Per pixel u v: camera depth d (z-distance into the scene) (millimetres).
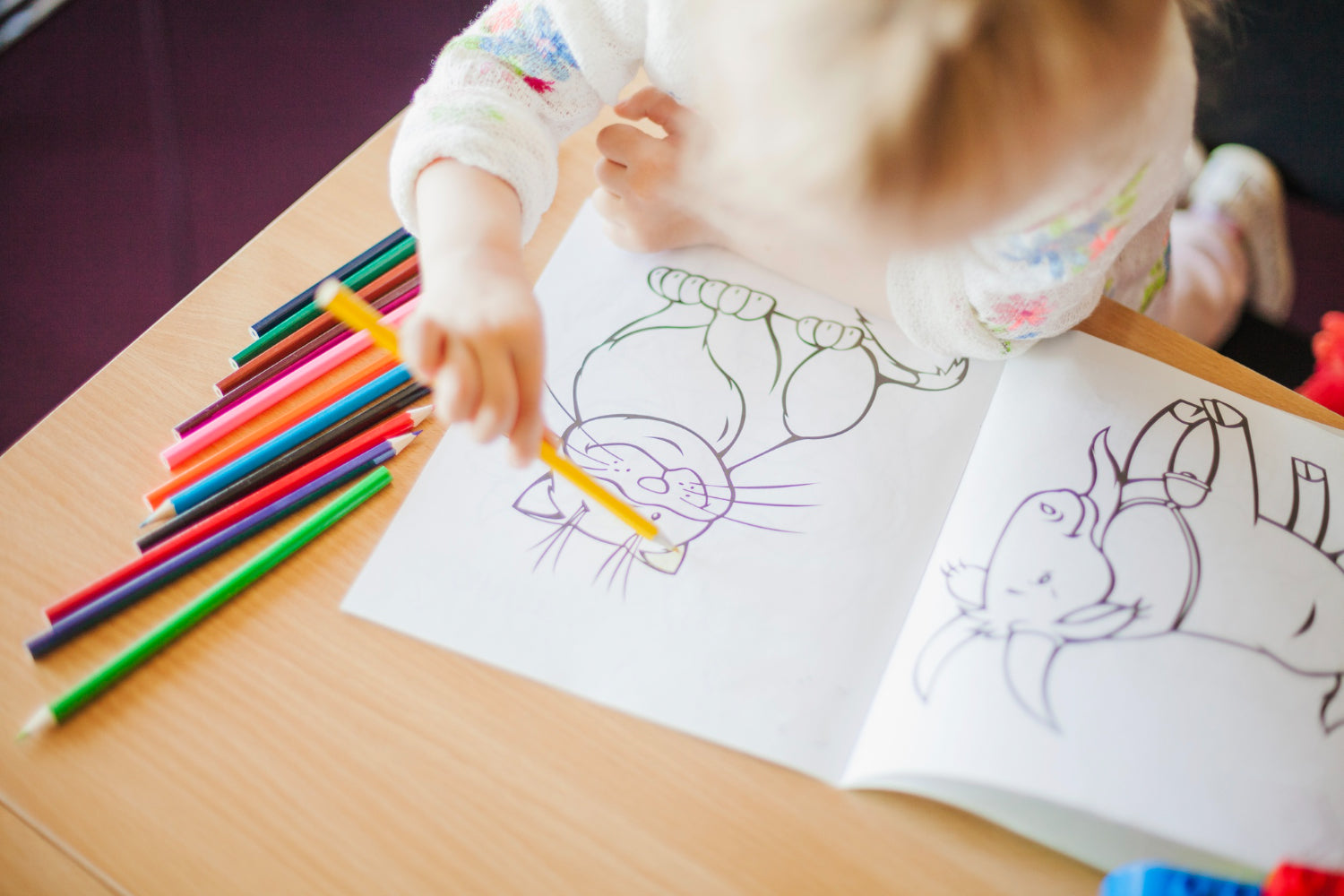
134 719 400
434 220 457
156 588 429
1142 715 381
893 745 386
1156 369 496
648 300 522
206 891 369
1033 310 470
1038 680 390
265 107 1311
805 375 499
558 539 446
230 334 510
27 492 457
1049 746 373
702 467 468
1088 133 321
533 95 517
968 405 492
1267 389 496
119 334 1151
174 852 375
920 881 383
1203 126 780
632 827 387
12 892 367
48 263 1193
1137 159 402
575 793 393
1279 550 432
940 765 371
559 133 547
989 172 306
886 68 292
